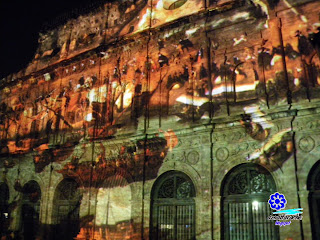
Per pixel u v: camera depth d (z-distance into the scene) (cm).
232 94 2130
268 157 1889
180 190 2166
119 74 2681
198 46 2348
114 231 2341
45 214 2691
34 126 3134
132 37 2648
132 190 2305
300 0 2059
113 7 3014
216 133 2083
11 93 3428
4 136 3312
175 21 2459
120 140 2444
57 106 2981
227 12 2303
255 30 2167
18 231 2848
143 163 2303
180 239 2078
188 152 2162
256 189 1919
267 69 2050
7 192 3088
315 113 1798
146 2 2775
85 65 2919
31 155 2966
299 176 1783
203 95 2217
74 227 2577
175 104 2339
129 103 2558
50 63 3259
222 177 1998
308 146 1800
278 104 1933
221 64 2220
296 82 1928
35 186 2916
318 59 1919
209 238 1928
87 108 2769
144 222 2194
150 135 2300
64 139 2831
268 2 2153
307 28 1991
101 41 2944
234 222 1939
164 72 2447
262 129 1945
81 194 2545
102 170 2502
